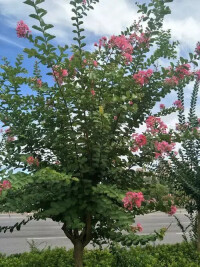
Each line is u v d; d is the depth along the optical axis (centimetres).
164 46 474
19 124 432
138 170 441
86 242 425
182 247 746
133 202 318
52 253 668
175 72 446
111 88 403
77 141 368
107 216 380
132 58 453
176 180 632
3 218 1639
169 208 393
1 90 445
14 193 387
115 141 405
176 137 440
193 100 603
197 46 449
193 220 672
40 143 418
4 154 434
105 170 396
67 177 323
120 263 552
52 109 401
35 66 485
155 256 677
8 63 525
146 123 425
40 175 317
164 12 422
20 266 572
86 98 367
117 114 395
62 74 369
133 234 373
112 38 423
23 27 374
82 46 397
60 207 358
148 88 437
